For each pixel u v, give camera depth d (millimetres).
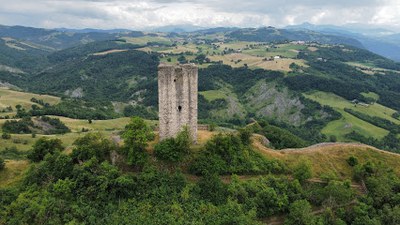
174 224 58344
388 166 81375
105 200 63531
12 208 63094
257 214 64062
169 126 71375
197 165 71000
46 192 64750
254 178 72688
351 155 85375
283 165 77625
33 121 182375
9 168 79625
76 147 75812
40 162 75812
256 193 66438
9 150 126875
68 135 152500
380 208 68000
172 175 68062
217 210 61812
